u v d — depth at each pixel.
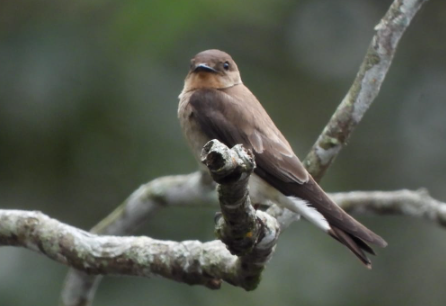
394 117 14.54
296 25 14.25
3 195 12.41
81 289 11.10
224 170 6.41
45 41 12.41
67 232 8.51
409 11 8.78
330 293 13.17
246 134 9.77
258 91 13.95
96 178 12.56
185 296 12.18
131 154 12.50
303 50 14.52
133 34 12.34
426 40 14.99
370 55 8.94
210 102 10.03
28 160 12.45
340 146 9.21
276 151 9.53
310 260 13.20
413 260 13.90
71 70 12.35
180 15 12.28
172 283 12.20
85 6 12.59
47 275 12.28
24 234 8.57
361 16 15.02
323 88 14.44
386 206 10.89
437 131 14.52
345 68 14.77
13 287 12.13
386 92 14.59
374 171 14.27
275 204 9.38
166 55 12.48
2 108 12.25
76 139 12.43
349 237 8.54
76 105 12.34
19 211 8.70
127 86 12.46
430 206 10.79
